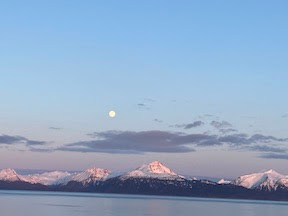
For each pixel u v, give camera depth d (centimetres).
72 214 18550
